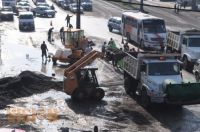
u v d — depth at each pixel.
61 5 126.19
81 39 66.44
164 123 35.69
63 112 37.50
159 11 124.00
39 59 58.91
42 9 105.62
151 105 39.34
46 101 40.50
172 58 40.44
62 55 56.34
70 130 33.09
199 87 37.34
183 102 37.53
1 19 96.56
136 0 150.62
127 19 76.75
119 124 35.03
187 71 56.03
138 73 40.72
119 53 50.88
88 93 40.75
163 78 38.59
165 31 70.44
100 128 33.88
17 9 108.62
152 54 40.31
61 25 92.81
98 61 59.03
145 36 69.56
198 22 107.62
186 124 35.66
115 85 47.00
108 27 88.50
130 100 41.81
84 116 36.69
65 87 40.91
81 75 40.84
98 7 128.12
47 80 45.94
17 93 41.94
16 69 52.12
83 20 101.69
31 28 84.00
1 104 38.59
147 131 33.66
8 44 68.44
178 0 142.12
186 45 56.78
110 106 39.75
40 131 32.66
